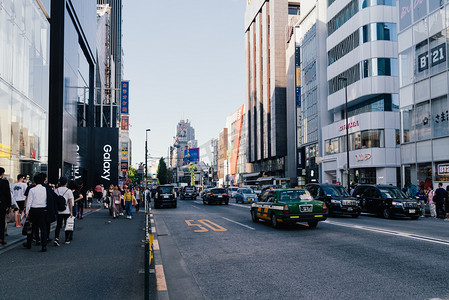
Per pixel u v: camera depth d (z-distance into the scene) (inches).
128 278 245.8
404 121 1167.6
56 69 925.2
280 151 2847.0
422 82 1075.9
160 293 209.5
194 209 1057.5
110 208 802.2
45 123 859.4
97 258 318.0
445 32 976.3
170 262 312.5
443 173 984.9
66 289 218.1
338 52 1692.9
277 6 2945.4
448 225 585.9
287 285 229.3
